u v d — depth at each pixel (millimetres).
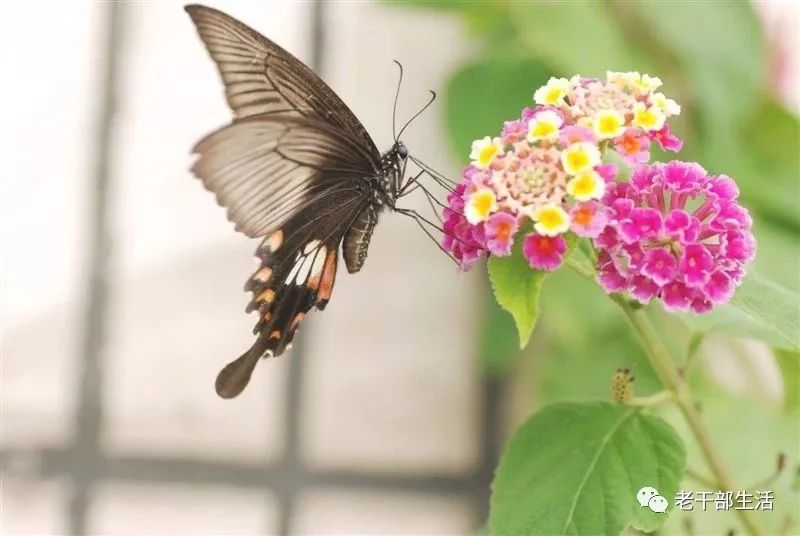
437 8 786
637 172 670
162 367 831
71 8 829
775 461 749
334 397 834
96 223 830
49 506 824
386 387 835
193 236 833
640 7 768
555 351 793
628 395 686
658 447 681
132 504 827
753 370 771
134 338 831
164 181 832
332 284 720
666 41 766
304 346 834
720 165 764
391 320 835
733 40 769
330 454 833
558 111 674
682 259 662
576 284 776
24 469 824
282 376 834
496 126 776
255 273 708
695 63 766
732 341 774
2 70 826
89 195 830
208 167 688
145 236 832
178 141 832
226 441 832
